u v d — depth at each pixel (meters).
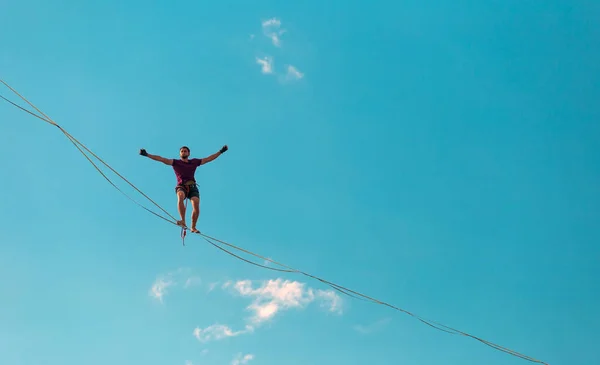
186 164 17.98
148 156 17.59
